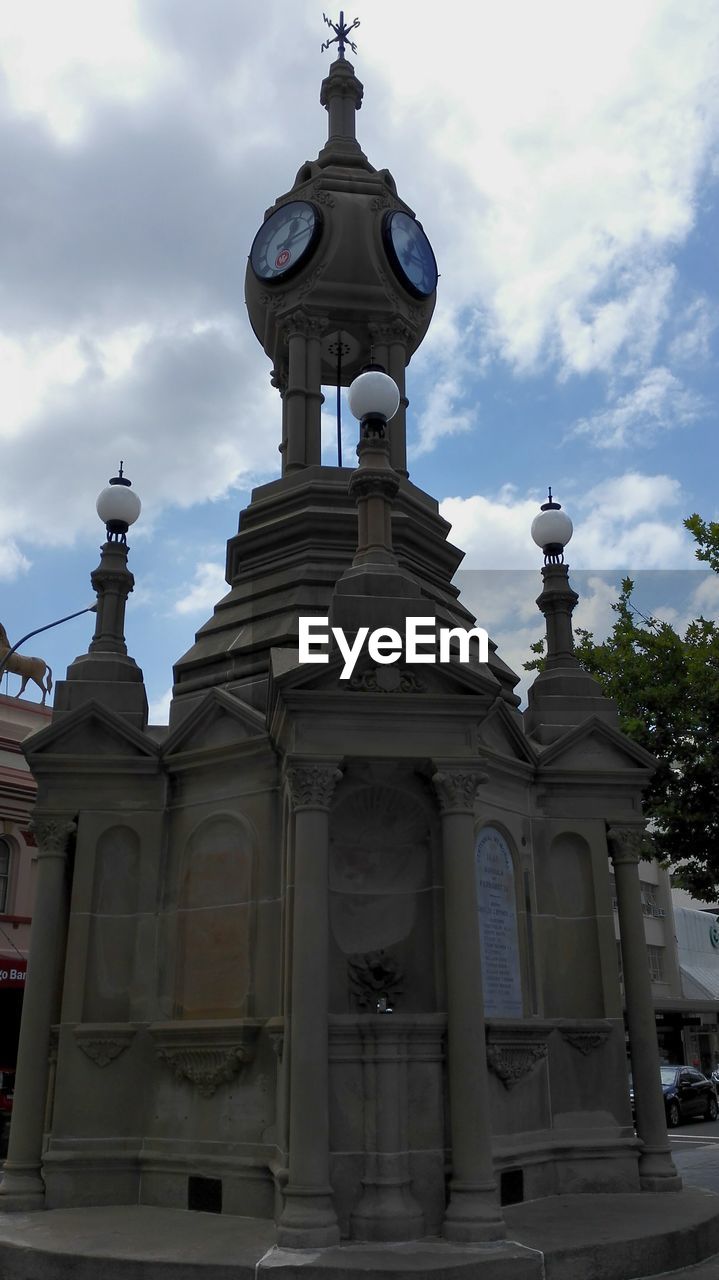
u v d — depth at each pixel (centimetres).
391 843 1099
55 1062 1170
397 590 1070
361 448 1145
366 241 1551
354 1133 948
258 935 1108
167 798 1234
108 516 1394
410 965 1056
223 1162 1042
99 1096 1130
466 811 1020
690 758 1780
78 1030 1139
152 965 1181
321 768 990
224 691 1219
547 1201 1100
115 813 1224
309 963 942
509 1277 835
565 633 1456
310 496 1427
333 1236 885
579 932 1288
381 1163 936
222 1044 1071
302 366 1538
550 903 1280
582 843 1323
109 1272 849
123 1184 1105
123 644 1356
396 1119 948
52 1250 878
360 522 1127
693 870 1808
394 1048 963
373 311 1562
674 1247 937
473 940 988
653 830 1973
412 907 1076
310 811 981
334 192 1590
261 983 1091
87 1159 1104
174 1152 1091
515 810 1265
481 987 982
